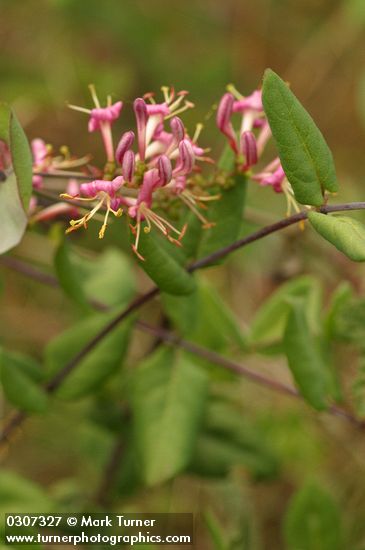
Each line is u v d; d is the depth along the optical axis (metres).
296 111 0.44
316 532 0.55
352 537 0.61
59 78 0.79
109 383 0.59
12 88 0.78
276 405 0.65
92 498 0.59
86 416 0.59
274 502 0.65
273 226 0.46
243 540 0.62
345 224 0.44
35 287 0.70
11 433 0.55
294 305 0.50
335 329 0.55
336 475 0.64
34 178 0.49
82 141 0.78
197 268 0.48
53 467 0.65
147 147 0.47
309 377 0.51
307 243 0.63
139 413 0.53
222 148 0.77
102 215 0.50
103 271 0.58
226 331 0.56
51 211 0.50
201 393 0.54
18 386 0.52
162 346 0.56
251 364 0.65
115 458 0.59
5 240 0.46
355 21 0.78
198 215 0.47
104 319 0.55
